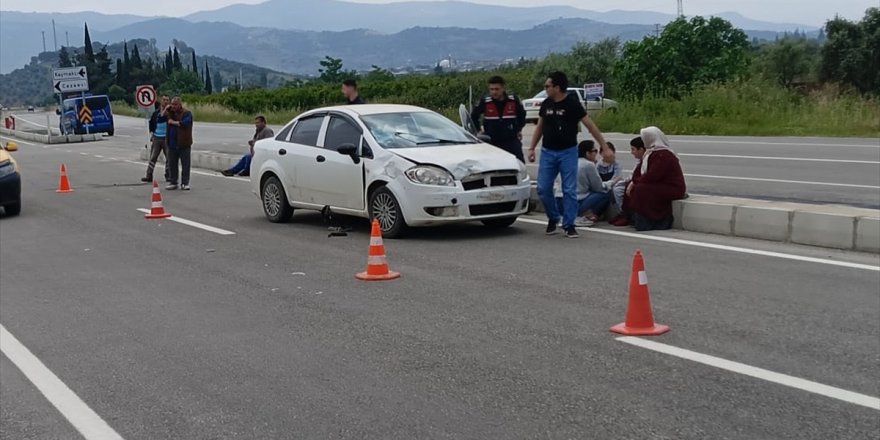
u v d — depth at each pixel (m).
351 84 14.59
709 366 6.25
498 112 13.10
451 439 5.16
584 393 5.81
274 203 13.95
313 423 5.48
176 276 10.11
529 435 5.17
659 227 11.98
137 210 16.16
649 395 5.73
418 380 6.20
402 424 5.41
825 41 44.19
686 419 5.31
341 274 9.88
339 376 6.35
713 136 27.73
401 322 7.73
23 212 16.30
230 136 41.59
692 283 8.73
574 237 11.59
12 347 7.42
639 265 7.14
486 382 6.10
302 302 8.62
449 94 49.56
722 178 16.70
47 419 5.77
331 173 12.70
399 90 58.28
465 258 10.45
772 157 19.97
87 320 8.23
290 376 6.39
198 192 18.97
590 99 34.62
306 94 65.31
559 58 54.03
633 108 33.34
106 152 34.31
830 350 6.54
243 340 7.37
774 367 6.20
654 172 11.91
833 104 29.44
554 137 11.49
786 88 33.09
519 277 9.32
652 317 7.18
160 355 7.04
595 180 12.59
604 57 52.38
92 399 6.10
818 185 15.19
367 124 12.48
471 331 7.36
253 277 9.88
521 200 11.84
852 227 10.16
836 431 5.08
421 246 11.32
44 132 50.34
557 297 8.39
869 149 20.70
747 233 11.21
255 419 5.59
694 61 39.25
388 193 11.81
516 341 7.03
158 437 5.38
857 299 7.96
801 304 7.84
